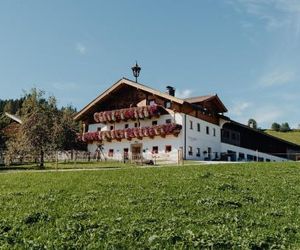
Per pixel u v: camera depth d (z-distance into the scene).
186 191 20.77
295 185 22.89
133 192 20.72
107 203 18.39
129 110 63.50
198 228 14.35
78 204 18.22
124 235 13.64
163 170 29.58
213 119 70.31
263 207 17.73
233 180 24.27
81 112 69.12
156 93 61.34
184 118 61.28
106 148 67.00
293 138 138.88
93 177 26.36
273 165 32.62
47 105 56.44
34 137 52.84
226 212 16.62
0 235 13.74
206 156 66.12
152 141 62.75
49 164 55.31
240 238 13.09
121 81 64.38
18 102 136.88
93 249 12.38
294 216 16.33
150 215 16.11
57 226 14.84
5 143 59.47
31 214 16.23
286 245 12.77
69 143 67.06
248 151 79.75
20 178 27.59
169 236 13.20
